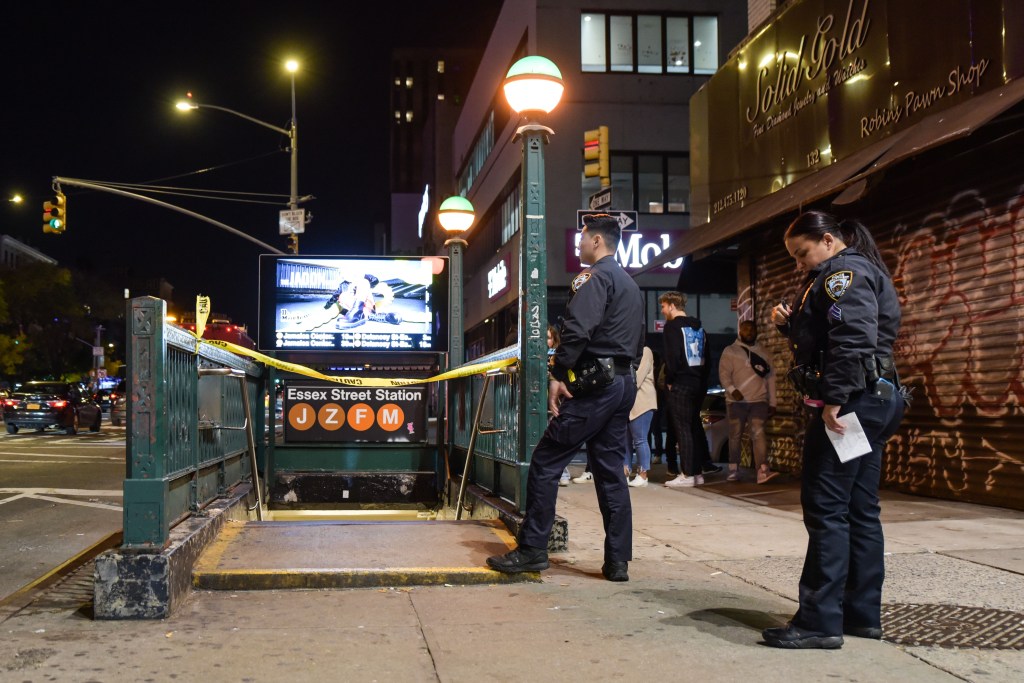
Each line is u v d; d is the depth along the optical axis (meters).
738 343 9.80
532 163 5.71
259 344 9.01
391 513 9.08
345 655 3.33
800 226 3.54
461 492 7.80
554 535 5.43
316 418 9.12
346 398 9.16
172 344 4.43
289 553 4.84
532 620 3.84
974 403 7.43
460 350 9.20
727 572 4.83
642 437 9.51
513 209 27.88
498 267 30.16
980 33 7.12
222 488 6.32
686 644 3.47
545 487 4.63
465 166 40.72
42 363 68.81
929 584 4.44
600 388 4.51
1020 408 6.91
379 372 9.24
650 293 24.31
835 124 9.30
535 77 5.57
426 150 57.75
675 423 9.55
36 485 10.91
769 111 10.72
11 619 3.86
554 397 4.62
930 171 7.96
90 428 28.45
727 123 11.82
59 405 25.16
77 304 68.06
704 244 10.61
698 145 12.71
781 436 10.89
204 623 3.78
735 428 9.79
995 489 7.18
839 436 3.33
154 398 4.02
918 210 8.21
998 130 7.00
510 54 27.95
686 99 24.58
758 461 9.60
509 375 6.41
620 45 24.59
